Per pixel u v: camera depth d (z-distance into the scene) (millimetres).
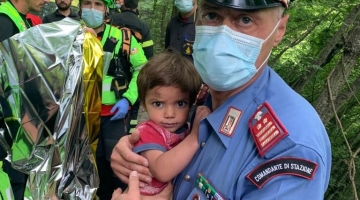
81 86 1678
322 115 3988
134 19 4188
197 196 1368
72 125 1691
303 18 4297
